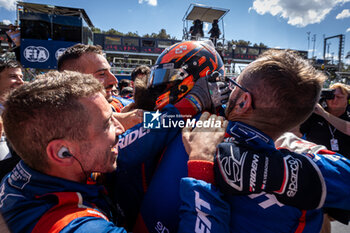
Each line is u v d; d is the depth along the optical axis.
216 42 9.11
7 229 0.42
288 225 0.54
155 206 0.64
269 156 0.51
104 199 0.66
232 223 0.55
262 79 0.54
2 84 1.83
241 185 0.50
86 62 1.25
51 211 0.47
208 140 0.61
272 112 0.55
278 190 0.49
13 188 0.53
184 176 0.62
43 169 0.52
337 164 0.58
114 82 1.39
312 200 0.50
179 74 0.79
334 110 1.97
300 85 0.52
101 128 0.54
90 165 0.55
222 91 0.79
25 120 0.47
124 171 0.73
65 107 0.48
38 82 0.50
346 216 0.59
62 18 5.92
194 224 0.49
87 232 0.42
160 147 0.69
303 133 2.09
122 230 0.48
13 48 5.98
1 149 1.18
